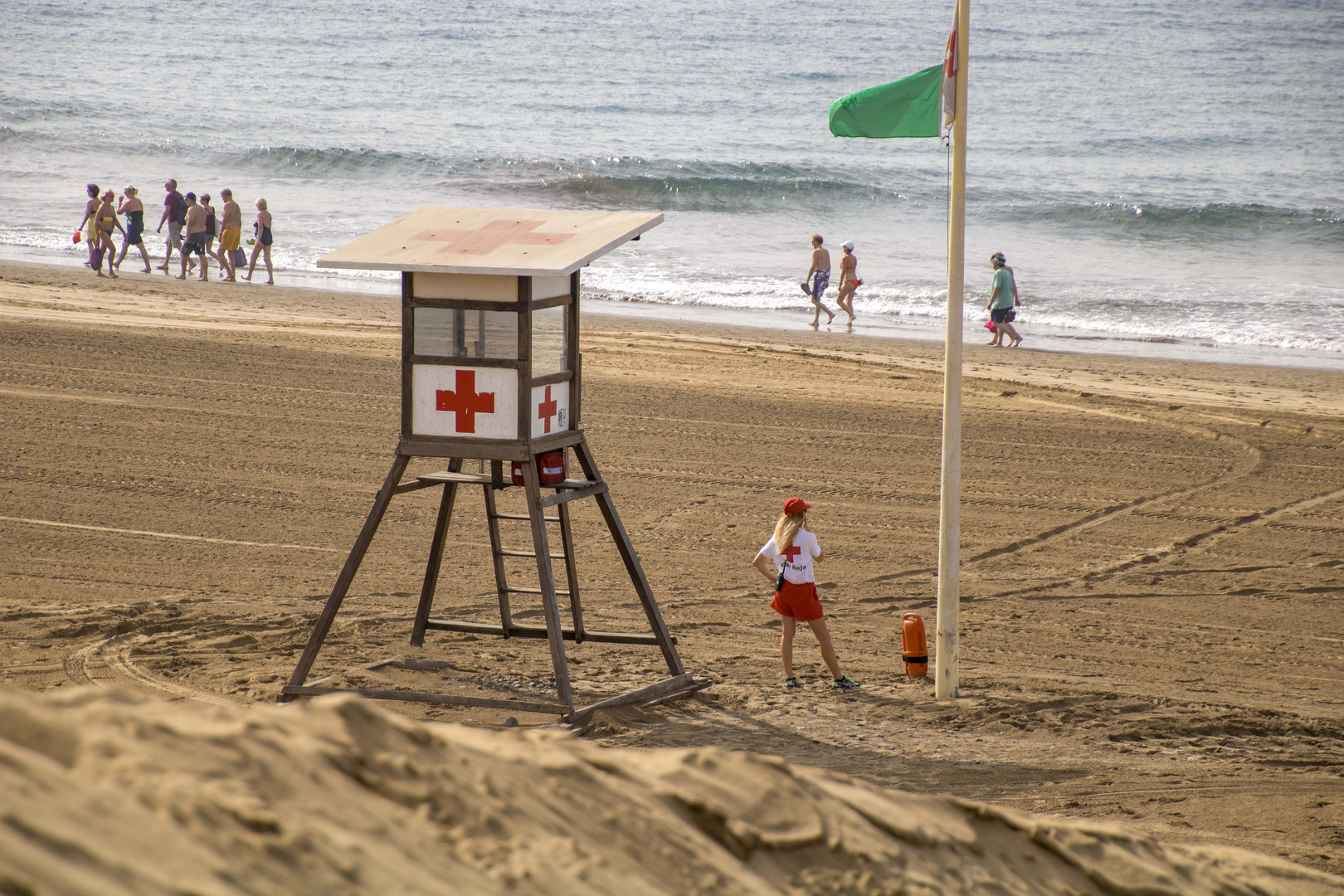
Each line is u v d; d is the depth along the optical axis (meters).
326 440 33.59
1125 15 192.38
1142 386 44.47
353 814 4.32
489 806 4.92
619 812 5.46
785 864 5.84
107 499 28.17
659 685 18.86
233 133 115.69
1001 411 39.56
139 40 178.12
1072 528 28.53
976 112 127.19
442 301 17.72
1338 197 92.12
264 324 49.69
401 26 192.12
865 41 174.62
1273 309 60.97
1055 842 7.10
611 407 38.66
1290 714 18.25
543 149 111.38
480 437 18.05
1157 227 82.69
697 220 86.81
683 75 153.75
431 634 21.73
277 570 24.53
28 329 44.72
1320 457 34.75
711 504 29.77
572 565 19.95
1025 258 74.69
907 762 16.22
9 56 160.00
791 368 45.72
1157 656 20.98
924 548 27.05
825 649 19.48
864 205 90.62
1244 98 133.62
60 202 86.19
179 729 4.32
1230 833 13.51
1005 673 20.17
